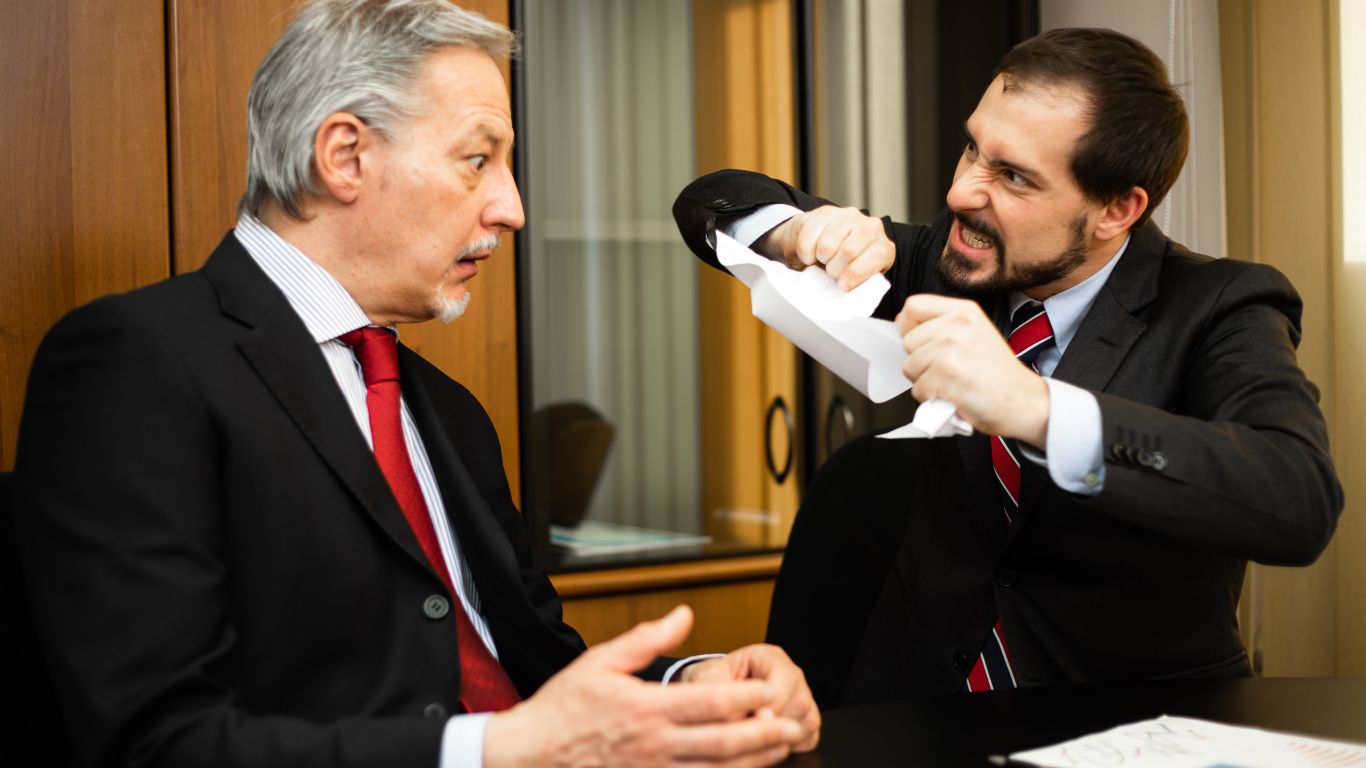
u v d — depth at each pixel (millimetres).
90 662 914
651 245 2496
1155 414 1110
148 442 983
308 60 1151
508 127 1229
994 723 1070
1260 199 2389
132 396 994
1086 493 1094
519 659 1255
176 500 980
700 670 1170
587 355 2430
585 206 2428
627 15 2463
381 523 1086
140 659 915
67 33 1841
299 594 1050
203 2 1938
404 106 1148
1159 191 1351
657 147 2496
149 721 906
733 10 2557
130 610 925
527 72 2359
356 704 1063
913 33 2713
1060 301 1439
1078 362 1365
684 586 2434
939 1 2734
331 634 1062
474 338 2191
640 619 2396
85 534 946
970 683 1442
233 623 1027
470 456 1355
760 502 2598
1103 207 1326
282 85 1159
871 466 1637
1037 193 1314
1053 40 1341
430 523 1203
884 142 2691
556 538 2379
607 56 2443
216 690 940
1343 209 2285
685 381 2529
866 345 1276
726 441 2570
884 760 963
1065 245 1343
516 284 2297
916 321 1142
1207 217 2447
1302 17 2322
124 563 938
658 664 1245
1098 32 1351
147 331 1023
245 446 1039
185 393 1015
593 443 2432
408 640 1095
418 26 1163
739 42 2564
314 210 1172
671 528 2510
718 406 2562
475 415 1384
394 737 899
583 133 2424
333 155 1147
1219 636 1400
